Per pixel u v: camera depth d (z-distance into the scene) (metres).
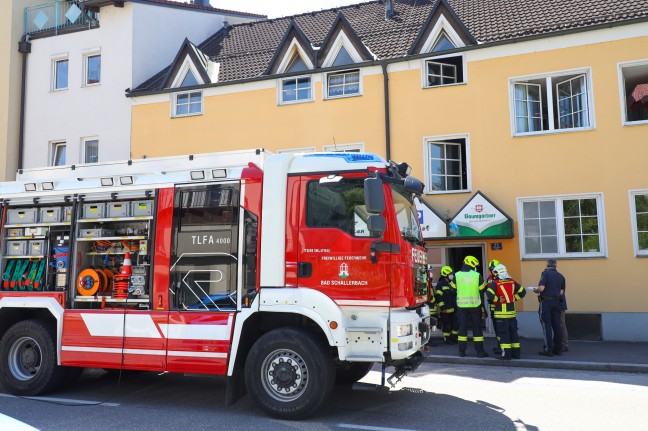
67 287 6.79
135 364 6.21
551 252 12.82
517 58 13.44
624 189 12.36
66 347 6.59
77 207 6.98
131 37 17.33
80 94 17.73
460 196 13.52
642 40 12.52
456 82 14.26
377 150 14.35
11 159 18.00
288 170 6.11
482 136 13.53
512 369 9.19
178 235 6.35
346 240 5.75
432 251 13.87
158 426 5.50
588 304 12.28
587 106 12.95
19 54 18.48
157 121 16.56
